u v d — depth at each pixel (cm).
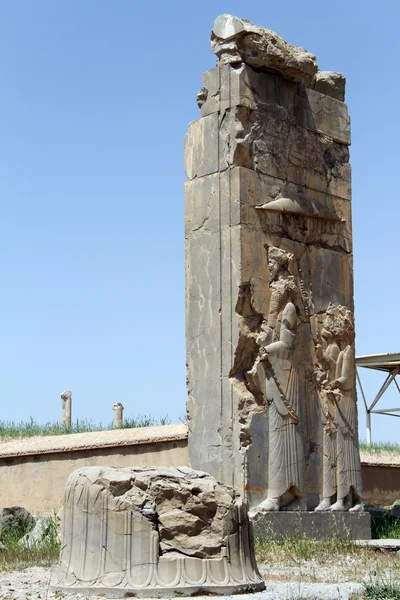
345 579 925
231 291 1227
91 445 1516
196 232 1282
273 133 1309
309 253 1346
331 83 1443
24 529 1297
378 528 1404
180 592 754
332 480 1314
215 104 1288
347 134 1454
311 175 1370
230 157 1256
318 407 1317
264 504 1202
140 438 1451
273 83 1325
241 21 1283
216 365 1229
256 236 1256
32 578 893
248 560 817
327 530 1277
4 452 1652
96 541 784
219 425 1215
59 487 1570
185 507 794
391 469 1798
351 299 1413
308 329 1320
